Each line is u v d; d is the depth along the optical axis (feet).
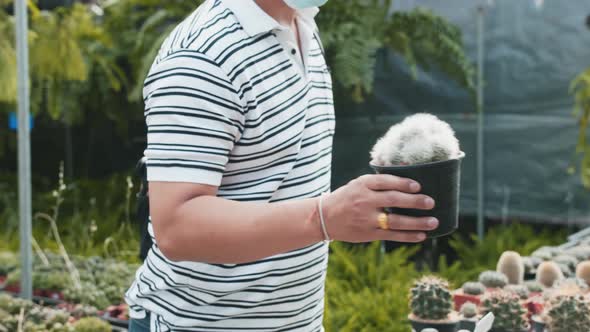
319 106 4.00
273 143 3.61
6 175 21.95
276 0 3.68
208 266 3.69
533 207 16.44
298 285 3.90
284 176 3.70
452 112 16.96
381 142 3.46
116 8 18.51
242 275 3.71
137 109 19.76
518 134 16.47
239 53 3.48
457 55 15.49
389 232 3.15
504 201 16.71
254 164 3.64
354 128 17.69
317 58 4.10
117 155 21.50
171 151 3.35
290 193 3.76
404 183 3.08
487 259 15.03
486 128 16.76
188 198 3.34
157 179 3.37
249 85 3.49
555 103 16.05
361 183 3.14
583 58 15.70
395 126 3.49
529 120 16.33
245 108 3.51
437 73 16.88
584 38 15.65
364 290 12.51
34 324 9.29
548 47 15.99
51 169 22.16
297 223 3.21
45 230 18.06
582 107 14.93
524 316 7.85
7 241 17.19
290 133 3.67
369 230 3.14
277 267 3.76
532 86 16.22
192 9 16.80
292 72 3.70
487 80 16.65
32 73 17.04
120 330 10.18
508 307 7.79
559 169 16.14
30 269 10.07
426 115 3.46
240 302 3.79
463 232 17.12
